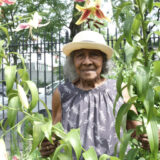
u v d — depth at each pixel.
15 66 0.96
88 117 1.89
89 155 0.96
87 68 1.90
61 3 8.92
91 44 1.85
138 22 1.19
